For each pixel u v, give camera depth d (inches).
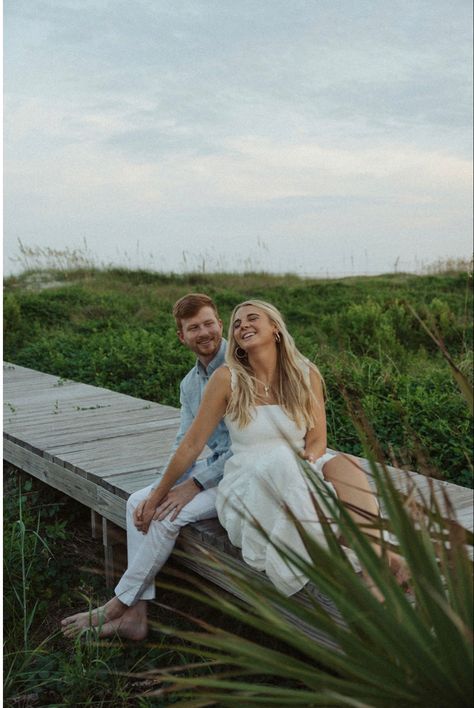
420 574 67.6
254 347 129.2
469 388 72.3
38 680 129.1
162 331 497.0
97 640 132.3
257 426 128.7
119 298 641.6
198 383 147.9
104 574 170.1
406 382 292.7
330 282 735.7
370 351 403.9
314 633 107.7
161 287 729.6
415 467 212.7
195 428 134.0
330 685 67.1
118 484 164.4
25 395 289.1
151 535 137.6
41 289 703.1
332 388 291.7
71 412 254.2
